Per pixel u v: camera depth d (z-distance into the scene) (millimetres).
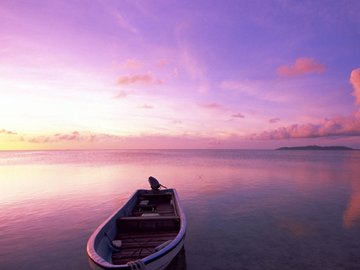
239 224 13211
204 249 10195
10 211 15625
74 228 12523
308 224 13234
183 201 18281
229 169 43188
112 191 22188
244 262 9117
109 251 7457
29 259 9266
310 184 26016
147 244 8031
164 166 50688
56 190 22703
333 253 9805
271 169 43219
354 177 31766
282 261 9164
